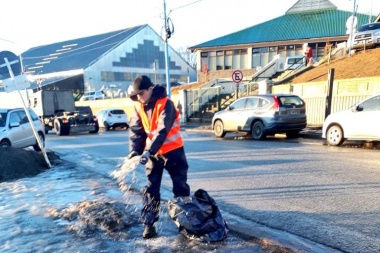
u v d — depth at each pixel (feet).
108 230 12.50
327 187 17.61
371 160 24.34
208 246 10.96
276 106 37.73
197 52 125.90
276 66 85.30
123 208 14.83
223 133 44.80
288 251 10.46
